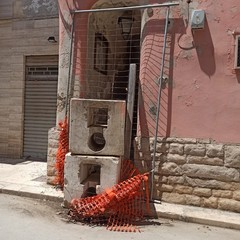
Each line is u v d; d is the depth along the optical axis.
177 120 4.80
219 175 4.58
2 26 8.18
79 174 4.47
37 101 8.09
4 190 5.24
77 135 4.52
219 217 4.31
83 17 5.41
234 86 4.51
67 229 3.90
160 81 4.84
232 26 4.51
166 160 4.84
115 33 6.96
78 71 5.45
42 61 8.01
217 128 4.60
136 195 4.47
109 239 3.66
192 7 4.72
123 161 4.84
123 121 4.45
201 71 4.68
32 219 4.17
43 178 6.04
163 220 4.38
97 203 4.25
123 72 7.27
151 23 4.97
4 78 8.20
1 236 3.57
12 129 8.20
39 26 7.90
